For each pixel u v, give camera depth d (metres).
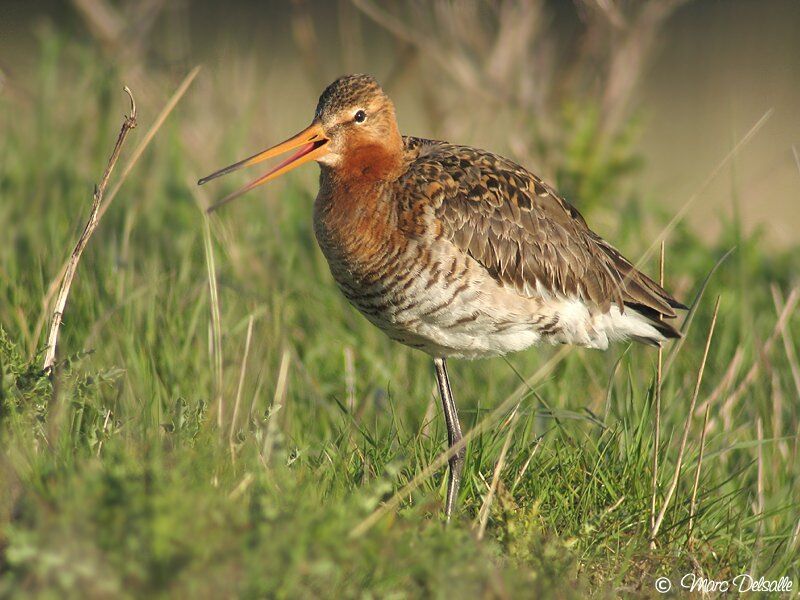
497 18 19.56
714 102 27.88
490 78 17.94
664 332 11.97
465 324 11.00
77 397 9.27
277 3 27.66
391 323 11.10
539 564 8.46
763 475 11.12
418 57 18.83
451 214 10.77
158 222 13.89
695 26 28.92
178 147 15.17
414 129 21.36
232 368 10.55
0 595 6.56
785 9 29.14
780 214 20.86
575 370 12.70
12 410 8.75
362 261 10.88
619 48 17.75
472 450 10.56
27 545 6.67
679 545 9.64
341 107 10.89
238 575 6.65
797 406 12.04
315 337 13.11
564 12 25.88
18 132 15.93
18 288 11.79
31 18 24.11
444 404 11.09
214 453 8.37
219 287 12.34
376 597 7.21
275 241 14.22
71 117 15.99
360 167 10.97
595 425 11.39
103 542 6.63
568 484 10.12
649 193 17.72
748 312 13.19
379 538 7.34
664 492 10.13
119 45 17.39
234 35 23.39
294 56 26.02
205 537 6.72
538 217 11.26
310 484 8.47
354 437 10.84
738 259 14.80
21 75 18.20
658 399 9.92
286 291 12.91
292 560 6.68
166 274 12.64
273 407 9.20
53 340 9.78
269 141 16.55
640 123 16.67
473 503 10.01
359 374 12.65
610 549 9.46
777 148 25.53
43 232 13.30
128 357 10.94
